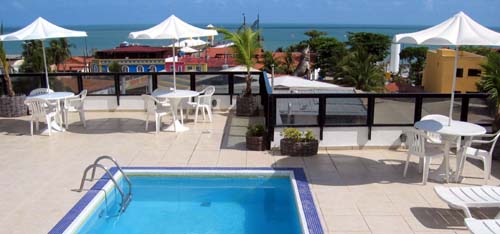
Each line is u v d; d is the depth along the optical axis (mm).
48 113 8734
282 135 7398
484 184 5941
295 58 49094
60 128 9047
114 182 5695
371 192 5652
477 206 4441
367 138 7617
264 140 7562
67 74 10680
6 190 5777
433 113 7516
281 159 7062
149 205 5746
